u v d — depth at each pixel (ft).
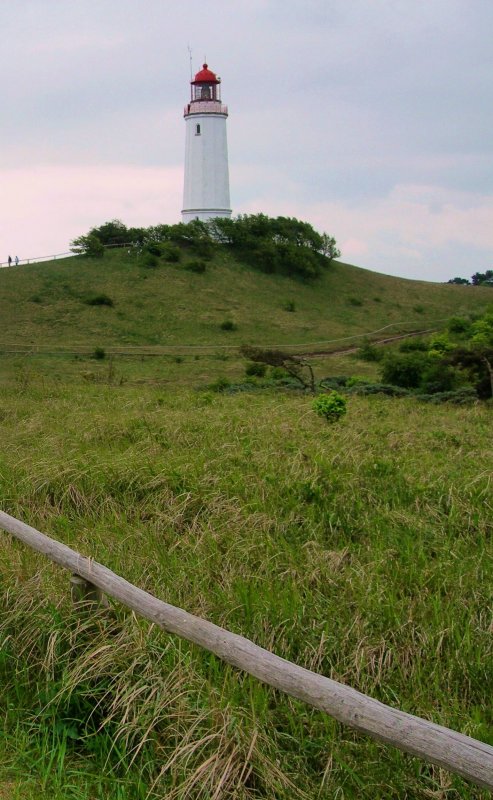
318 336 210.38
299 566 21.15
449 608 18.25
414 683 15.94
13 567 20.36
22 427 44.68
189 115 260.01
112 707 15.17
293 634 17.21
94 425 42.52
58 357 169.68
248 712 14.43
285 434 39.58
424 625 17.58
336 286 271.69
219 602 18.74
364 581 19.75
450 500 26.94
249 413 49.65
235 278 255.09
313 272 271.08
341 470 31.07
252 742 13.30
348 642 16.96
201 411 51.19
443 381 85.51
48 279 237.66
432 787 13.41
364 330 223.30
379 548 22.34
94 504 28.40
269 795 12.92
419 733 10.95
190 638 14.34
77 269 247.50
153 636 16.48
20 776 14.01
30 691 16.56
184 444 37.63
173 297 230.68
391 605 18.24
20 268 247.70
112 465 30.96
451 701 15.37
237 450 34.94
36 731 15.37
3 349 178.19
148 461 31.65
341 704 11.82
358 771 13.51
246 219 285.43
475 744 10.51
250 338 203.10
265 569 21.02
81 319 208.64
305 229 291.58
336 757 13.57
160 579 20.16
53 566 20.16
